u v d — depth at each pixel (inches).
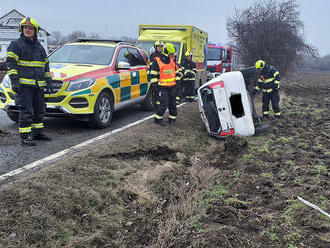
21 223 121.8
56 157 192.9
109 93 282.2
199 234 128.4
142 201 162.1
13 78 197.6
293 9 636.7
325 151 238.7
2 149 202.7
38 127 226.1
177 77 291.3
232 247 119.3
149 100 365.7
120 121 308.7
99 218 139.3
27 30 198.7
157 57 281.9
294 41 629.9
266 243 121.3
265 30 629.0
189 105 414.0
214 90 265.6
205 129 303.7
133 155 209.9
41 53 208.8
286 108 439.8
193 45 494.9
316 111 420.5
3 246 109.9
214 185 180.4
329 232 126.6
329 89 767.7
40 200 136.0
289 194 160.7
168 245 124.7
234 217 142.3
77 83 250.1
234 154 237.1
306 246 118.3
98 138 240.8
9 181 153.4
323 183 173.3
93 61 292.0
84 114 254.5
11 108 253.0
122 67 289.0
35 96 215.9
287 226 132.0
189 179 190.9
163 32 483.5
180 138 261.0
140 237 134.6
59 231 124.7
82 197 147.0
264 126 295.3
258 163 210.1
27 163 180.2
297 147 249.6
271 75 350.0
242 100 265.1
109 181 166.6
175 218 143.9
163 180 186.2
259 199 159.3
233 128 268.2
